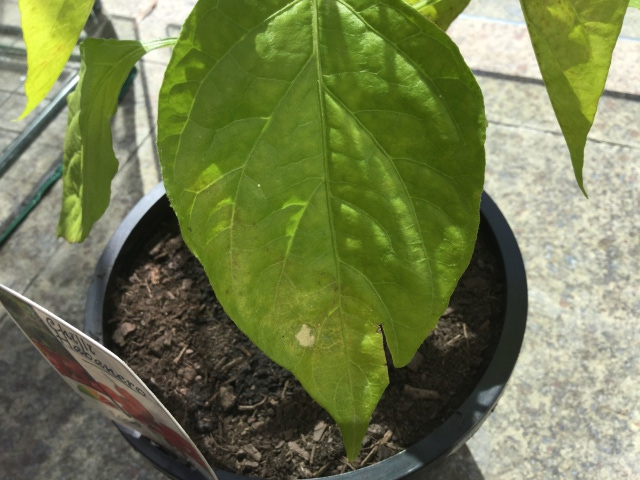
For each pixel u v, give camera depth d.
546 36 0.18
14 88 0.56
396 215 0.18
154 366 0.31
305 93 0.17
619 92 0.50
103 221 0.48
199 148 0.18
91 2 0.20
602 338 0.40
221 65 0.17
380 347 0.19
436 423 0.29
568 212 0.45
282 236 0.18
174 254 0.35
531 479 0.36
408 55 0.17
